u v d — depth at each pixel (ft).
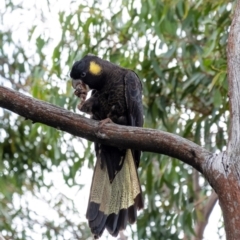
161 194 46.06
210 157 21.48
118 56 40.42
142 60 40.42
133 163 27.76
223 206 20.47
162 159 39.63
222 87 37.09
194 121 40.63
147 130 23.00
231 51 23.13
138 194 27.35
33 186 56.49
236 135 21.34
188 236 44.16
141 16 37.96
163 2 37.63
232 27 23.65
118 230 26.81
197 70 39.32
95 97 29.94
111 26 40.34
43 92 40.73
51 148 49.03
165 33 39.34
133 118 29.53
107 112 29.76
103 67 29.71
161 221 44.88
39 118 23.68
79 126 23.73
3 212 50.01
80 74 29.63
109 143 23.71
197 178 48.83
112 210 27.30
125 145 23.39
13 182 52.65
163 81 38.60
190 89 39.27
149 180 40.40
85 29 40.11
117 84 29.60
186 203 41.68
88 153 42.16
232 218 20.12
